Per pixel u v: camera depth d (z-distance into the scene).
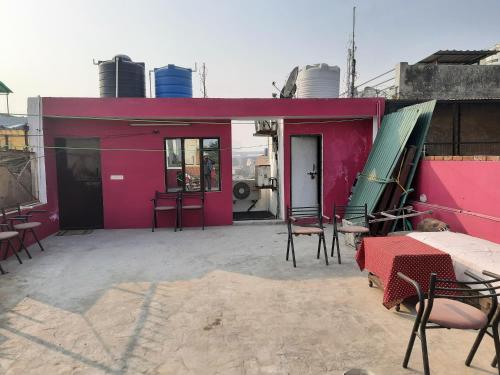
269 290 4.50
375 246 4.15
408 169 6.77
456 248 4.20
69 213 8.41
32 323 3.70
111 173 8.41
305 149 9.22
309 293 4.38
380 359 2.99
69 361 3.01
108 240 7.36
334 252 6.23
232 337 3.37
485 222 5.09
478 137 8.61
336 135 8.88
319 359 3.00
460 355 3.04
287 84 10.45
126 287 4.69
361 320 3.67
